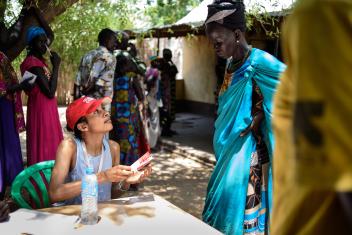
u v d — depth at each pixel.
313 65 0.71
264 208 2.89
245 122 2.78
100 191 2.64
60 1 4.78
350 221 0.72
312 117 0.71
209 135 9.34
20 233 1.97
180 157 7.68
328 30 0.70
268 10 4.96
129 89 5.51
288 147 0.85
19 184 2.75
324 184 0.70
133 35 8.43
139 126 5.71
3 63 4.38
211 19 2.79
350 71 0.69
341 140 0.69
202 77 12.53
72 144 2.58
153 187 5.76
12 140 4.50
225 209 2.81
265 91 2.74
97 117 2.53
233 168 2.79
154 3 6.27
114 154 2.82
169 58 9.24
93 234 1.96
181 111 13.44
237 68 2.86
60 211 2.23
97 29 6.88
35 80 4.55
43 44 4.66
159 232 1.98
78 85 5.28
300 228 0.88
